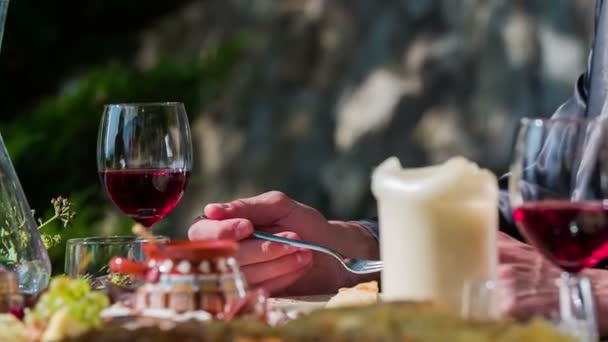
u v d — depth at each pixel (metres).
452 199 1.63
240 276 1.68
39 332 1.55
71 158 5.57
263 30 11.74
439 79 10.90
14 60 7.68
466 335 1.31
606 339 1.93
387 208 1.67
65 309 1.53
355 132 11.26
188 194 11.27
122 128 2.20
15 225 2.05
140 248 2.03
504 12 10.59
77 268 2.02
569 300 1.61
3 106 7.66
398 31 11.21
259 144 11.60
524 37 10.46
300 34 11.75
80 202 4.94
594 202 1.66
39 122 5.58
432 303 1.46
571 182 1.67
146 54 10.98
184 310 1.63
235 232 2.19
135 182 2.19
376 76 11.22
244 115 11.64
